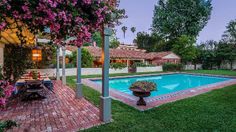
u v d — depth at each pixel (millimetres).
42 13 3025
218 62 35312
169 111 6551
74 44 3896
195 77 23906
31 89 8383
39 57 11500
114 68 24078
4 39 8797
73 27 3484
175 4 43719
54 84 12922
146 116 5984
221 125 5211
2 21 2928
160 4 46688
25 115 5992
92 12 3572
